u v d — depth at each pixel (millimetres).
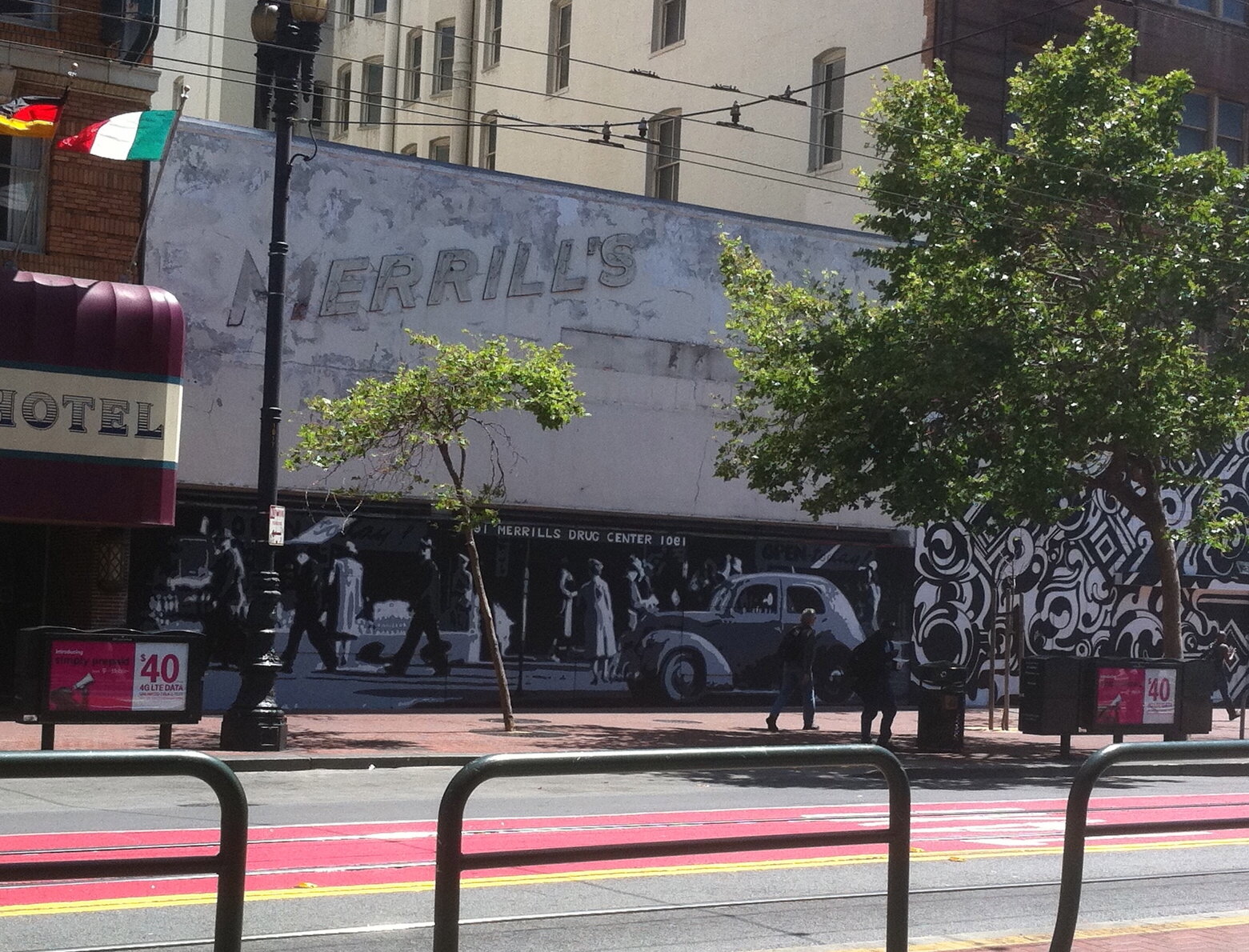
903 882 5312
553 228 25109
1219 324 25812
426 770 16797
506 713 20688
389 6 43719
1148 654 30750
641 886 8523
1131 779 17969
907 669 28188
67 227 20906
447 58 42000
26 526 21797
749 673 26734
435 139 42000
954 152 20578
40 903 7438
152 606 21906
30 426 18938
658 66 35844
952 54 29062
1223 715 30219
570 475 25094
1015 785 16828
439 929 4352
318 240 23109
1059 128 20719
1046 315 20281
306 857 9445
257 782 15078
